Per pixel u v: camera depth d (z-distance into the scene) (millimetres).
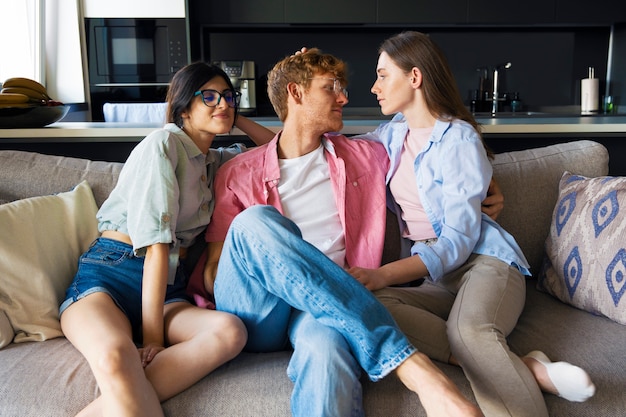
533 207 1804
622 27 4336
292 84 1650
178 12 4043
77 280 1478
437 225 1642
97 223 1697
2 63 3887
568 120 2484
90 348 1213
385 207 1707
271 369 1288
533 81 4547
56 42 4008
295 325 1360
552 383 1193
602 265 1498
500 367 1218
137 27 4047
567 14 4180
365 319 1206
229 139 2072
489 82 4504
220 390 1221
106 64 4082
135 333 1523
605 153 1872
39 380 1227
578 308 1577
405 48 1667
